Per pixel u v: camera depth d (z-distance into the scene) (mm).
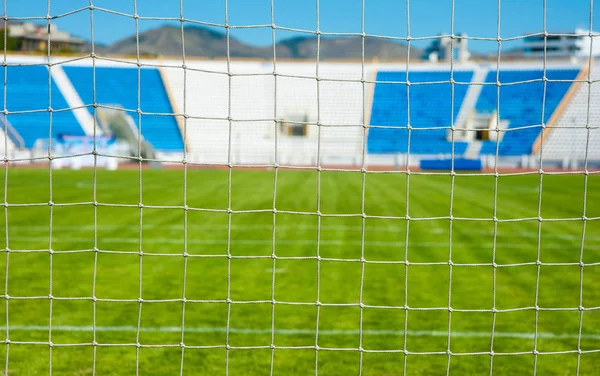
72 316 5941
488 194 18359
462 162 30469
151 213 13625
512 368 4773
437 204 15508
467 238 10680
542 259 8984
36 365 4695
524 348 5219
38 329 5539
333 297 6789
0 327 5555
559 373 4684
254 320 5902
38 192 17516
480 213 13828
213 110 33500
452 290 7113
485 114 31000
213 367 4734
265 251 9422
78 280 7488
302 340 5359
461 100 32125
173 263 8461
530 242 10359
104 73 33688
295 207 14719
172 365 4766
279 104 33594
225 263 8484
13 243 9875
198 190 18734
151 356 4941
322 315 6078
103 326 5660
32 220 12398
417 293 6980
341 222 12430
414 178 25500
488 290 7129
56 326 5633
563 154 30594
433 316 6062
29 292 6898
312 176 26453
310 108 33562
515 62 32125
